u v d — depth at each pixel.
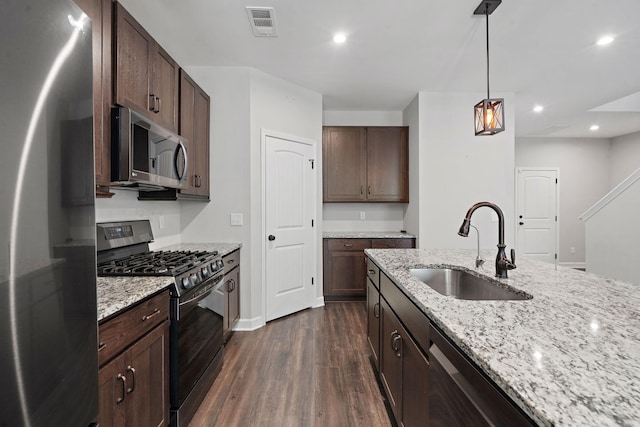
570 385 0.61
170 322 1.64
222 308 2.40
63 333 0.78
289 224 3.55
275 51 2.88
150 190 2.39
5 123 0.63
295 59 3.03
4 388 0.63
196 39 2.67
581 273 1.70
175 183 2.19
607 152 6.30
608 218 3.94
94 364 0.91
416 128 3.99
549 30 2.54
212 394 2.07
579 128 5.62
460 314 1.03
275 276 3.41
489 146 3.94
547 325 0.93
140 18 2.37
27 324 0.68
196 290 1.89
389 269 1.83
